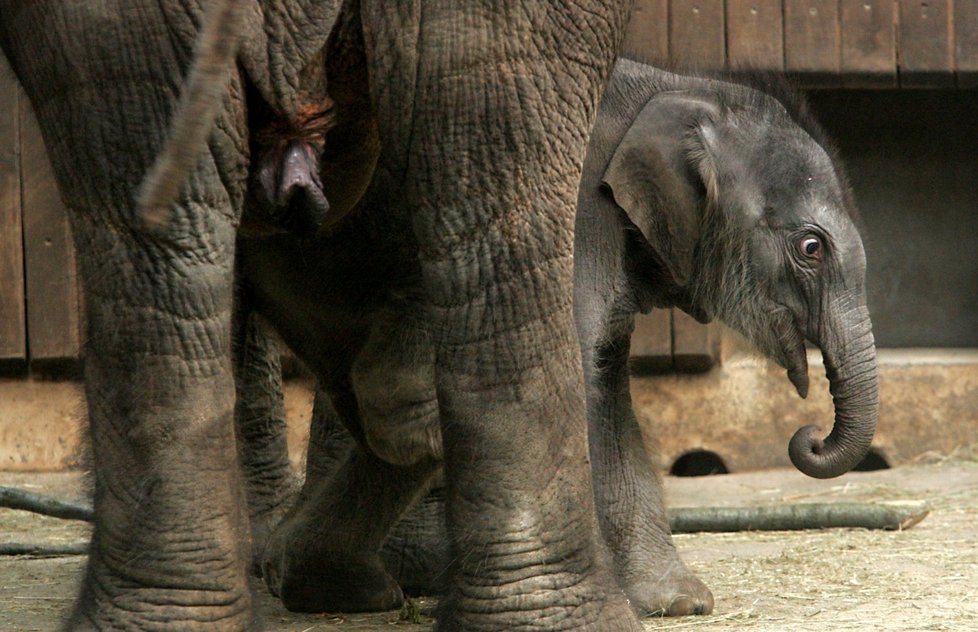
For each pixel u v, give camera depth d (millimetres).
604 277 9844
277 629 7930
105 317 5340
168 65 5188
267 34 5324
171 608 5289
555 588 5668
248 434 10133
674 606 8484
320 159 5945
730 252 10500
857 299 10547
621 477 9328
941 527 12336
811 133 11094
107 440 5395
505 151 5539
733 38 16328
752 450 16281
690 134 10234
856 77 16609
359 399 7926
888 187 18562
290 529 8766
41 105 5426
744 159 10469
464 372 5652
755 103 10695
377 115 5566
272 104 5379
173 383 5297
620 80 10477
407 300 7605
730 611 8492
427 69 5441
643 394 16188
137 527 5320
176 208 5215
